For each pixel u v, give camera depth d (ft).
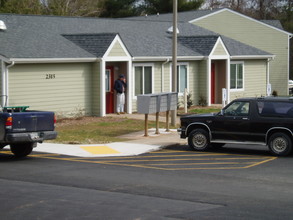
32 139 54.19
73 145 66.28
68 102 90.58
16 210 34.37
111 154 60.39
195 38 114.73
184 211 34.14
